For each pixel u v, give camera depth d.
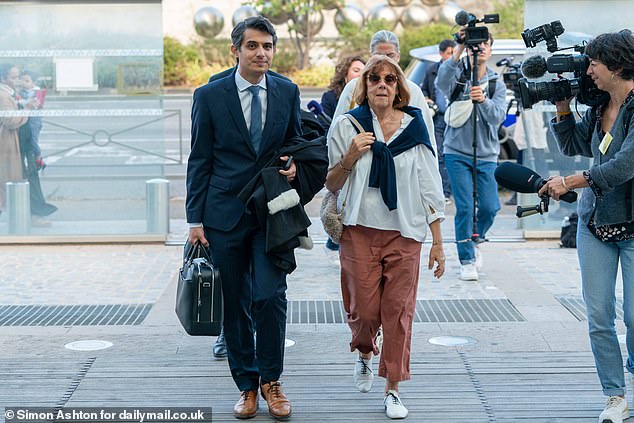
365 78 4.95
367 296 5.02
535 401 5.27
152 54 9.77
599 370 4.90
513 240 10.10
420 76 13.45
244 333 5.09
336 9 27.72
